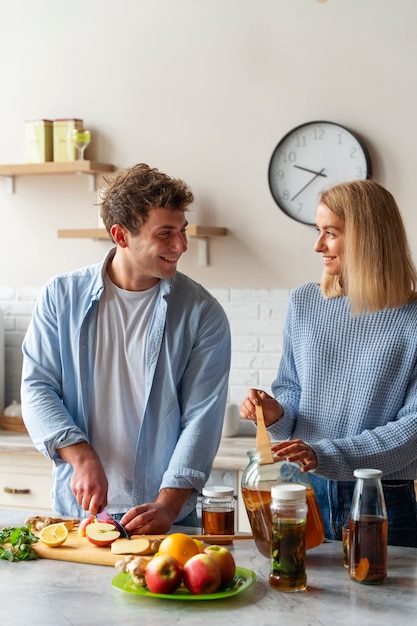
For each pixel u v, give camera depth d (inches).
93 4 175.2
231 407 161.6
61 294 98.3
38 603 69.5
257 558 80.2
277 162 162.7
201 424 94.7
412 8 153.6
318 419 96.3
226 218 167.6
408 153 155.0
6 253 184.2
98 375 97.1
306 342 98.1
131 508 90.2
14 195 183.5
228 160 167.0
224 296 168.2
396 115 155.5
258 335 166.6
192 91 168.9
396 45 154.9
